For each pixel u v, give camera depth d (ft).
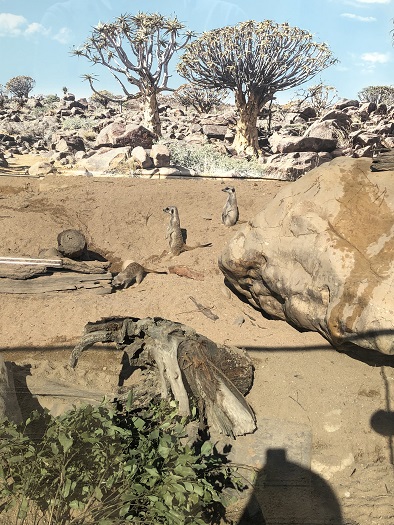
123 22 23.27
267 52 30.89
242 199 12.09
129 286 9.00
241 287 8.29
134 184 12.84
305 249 7.16
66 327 7.58
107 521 4.07
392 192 7.36
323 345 7.06
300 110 45.68
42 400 5.64
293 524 4.92
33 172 19.74
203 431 5.56
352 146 31.96
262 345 7.16
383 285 6.33
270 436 5.74
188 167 23.82
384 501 5.18
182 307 8.14
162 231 10.96
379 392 6.33
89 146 28.07
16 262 8.59
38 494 4.29
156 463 4.62
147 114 31.63
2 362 5.64
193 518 4.39
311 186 7.77
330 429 5.91
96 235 10.85
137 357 5.99
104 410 4.93
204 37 31.30
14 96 50.11
